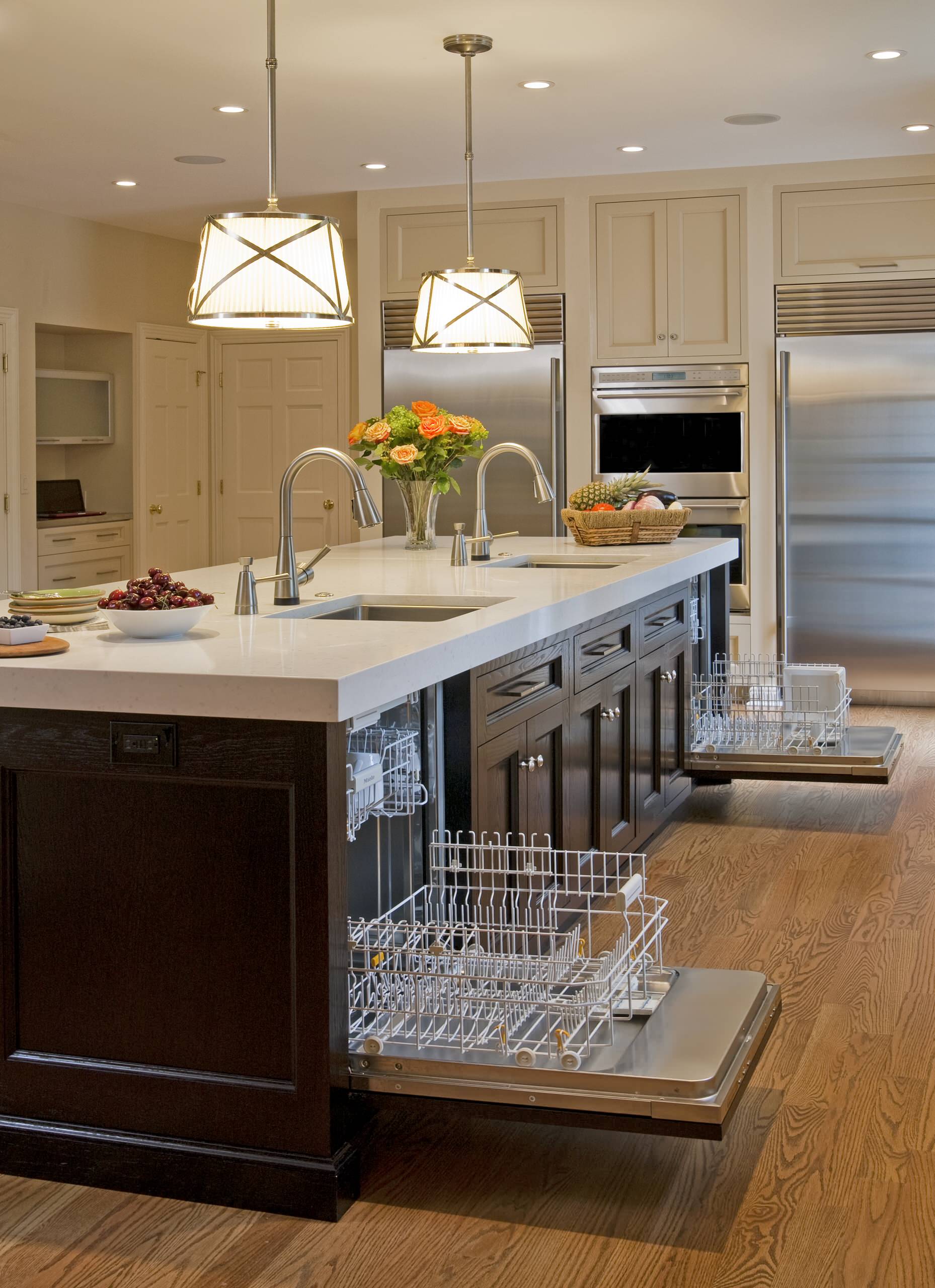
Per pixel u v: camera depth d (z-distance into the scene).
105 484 8.05
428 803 2.77
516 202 6.67
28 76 4.75
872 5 4.12
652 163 6.31
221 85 4.88
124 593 2.57
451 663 2.49
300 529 8.54
